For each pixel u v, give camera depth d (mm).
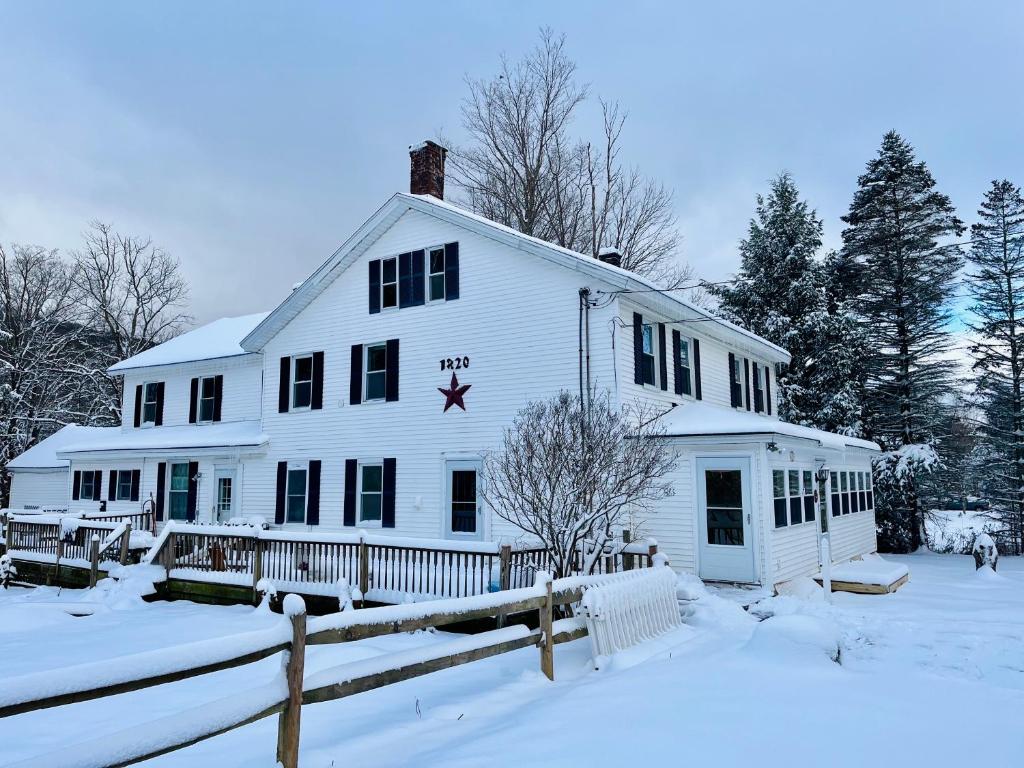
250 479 20938
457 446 16953
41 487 32156
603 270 15102
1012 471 30391
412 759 4594
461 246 17609
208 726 3607
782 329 30156
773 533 13789
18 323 39719
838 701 5484
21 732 5820
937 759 4344
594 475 10781
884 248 31953
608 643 7246
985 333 31734
